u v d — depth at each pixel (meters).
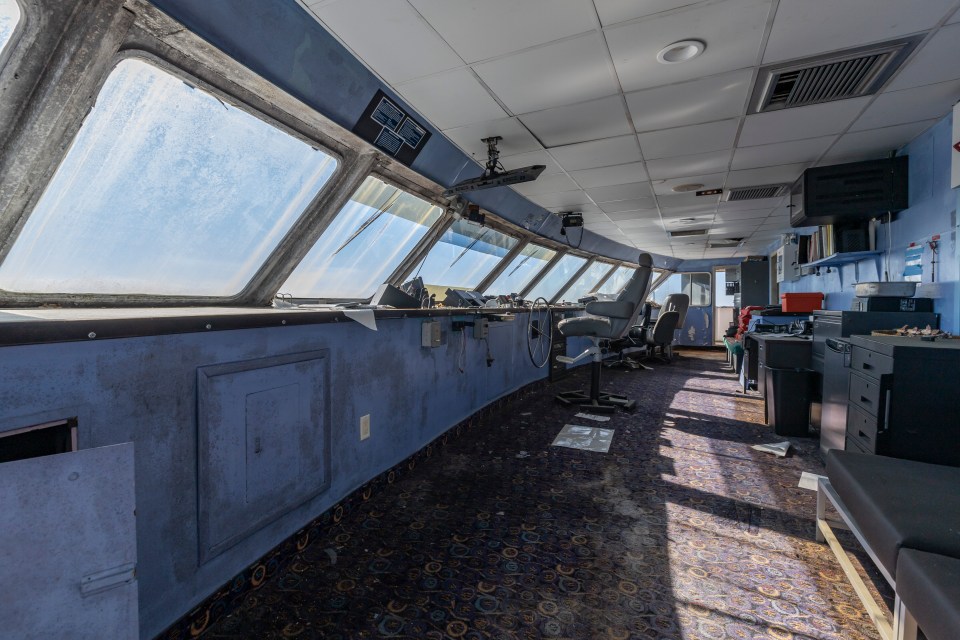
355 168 2.59
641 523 2.15
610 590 1.65
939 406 1.98
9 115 1.30
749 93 2.60
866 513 1.36
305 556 1.88
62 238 1.66
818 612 1.52
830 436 2.88
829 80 2.44
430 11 1.82
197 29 1.51
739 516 2.22
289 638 1.41
